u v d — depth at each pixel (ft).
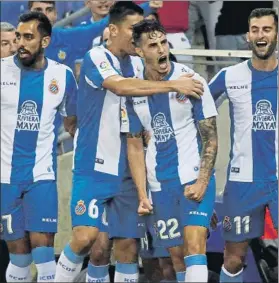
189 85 67.46
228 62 78.95
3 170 73.46
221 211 76.28
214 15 84.28
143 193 69.41
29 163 73.31
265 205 72.49
